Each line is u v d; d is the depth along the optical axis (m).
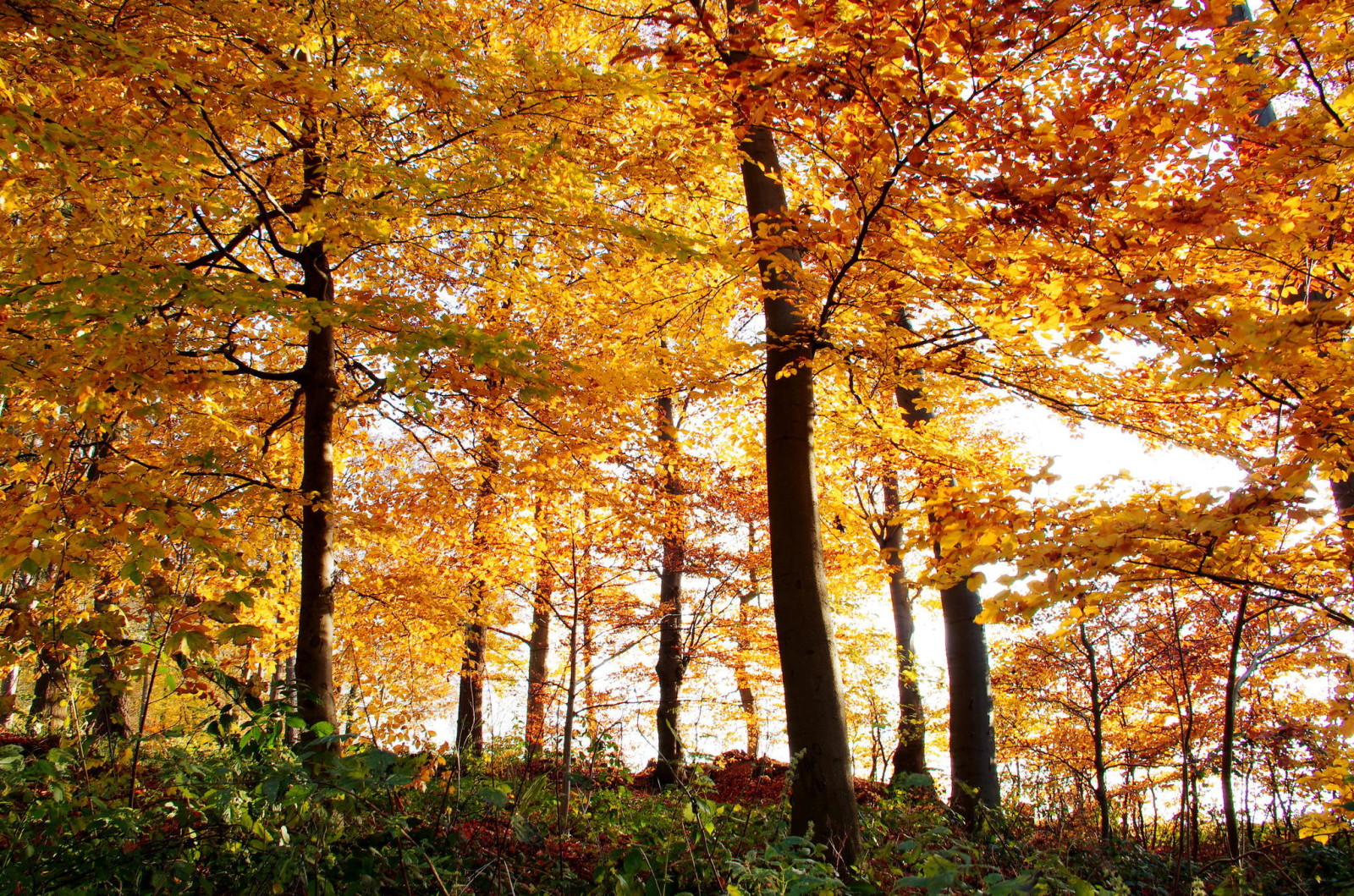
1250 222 3.34
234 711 3.33
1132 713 8.72
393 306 3.95
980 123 3.02
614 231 4.71
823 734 4.48
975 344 5.29
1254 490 2.76
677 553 9.35
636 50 3.88
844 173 3.60
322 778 3.00
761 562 9.59
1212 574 2.96
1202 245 3.45
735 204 6.42
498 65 4.36
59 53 3.50
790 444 5.13
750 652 9.75
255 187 4.89
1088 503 3.16
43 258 3.56
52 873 2.68
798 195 6.12
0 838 2.84
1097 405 5.20
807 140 3.59
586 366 5.81
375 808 2.86
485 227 5.80
